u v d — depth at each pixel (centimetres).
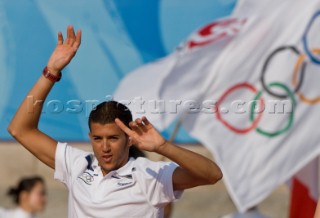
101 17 2508
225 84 1884
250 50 1891
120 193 1175
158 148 1085
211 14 2495
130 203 1172
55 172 1242
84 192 1188
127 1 2503
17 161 3394
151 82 1956
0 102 2483
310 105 1880
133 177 1178
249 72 1883
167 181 1172
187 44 1928
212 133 1873
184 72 1909
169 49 2500
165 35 2498
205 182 1145
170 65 1933
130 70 2498
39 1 2508
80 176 1205
